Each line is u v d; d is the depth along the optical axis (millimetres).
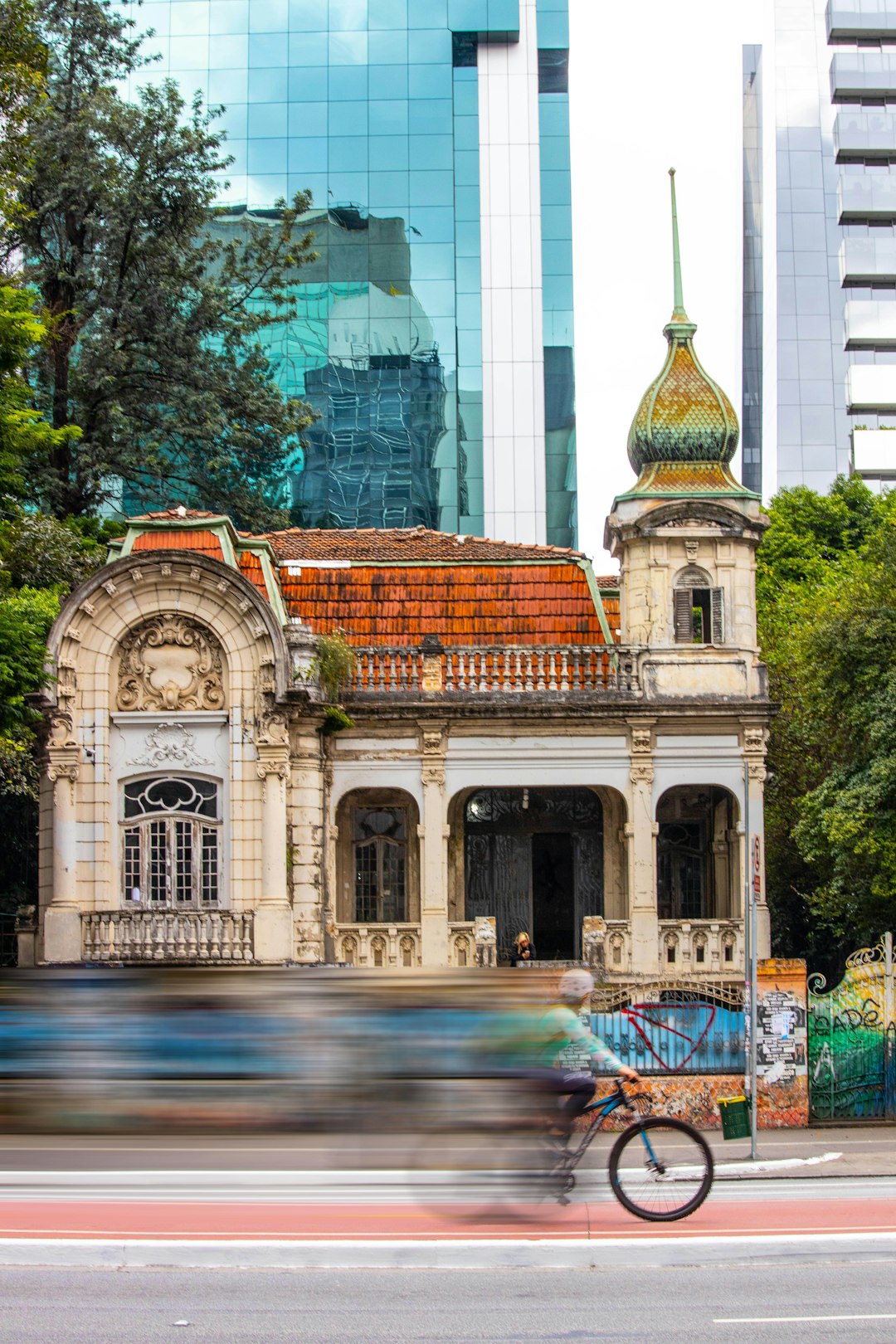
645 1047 29031
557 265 86625
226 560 38594
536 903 41812
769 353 101062
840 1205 19578
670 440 39844
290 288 85312
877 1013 29828
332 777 38562
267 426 56875
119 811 36219
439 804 38469
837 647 37656
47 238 55969
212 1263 15820
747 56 108875
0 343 32969
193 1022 17969
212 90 87625
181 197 54438
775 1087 28984
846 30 101188
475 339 85375
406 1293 14789
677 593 39250
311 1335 13320
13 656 34031
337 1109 17812
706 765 38719
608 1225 17469
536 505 84000
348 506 83750
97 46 55312
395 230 86188
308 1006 17922
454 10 87875
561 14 88312
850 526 66938
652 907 38062
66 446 53531
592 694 38406
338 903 40594
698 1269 15844
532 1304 14336
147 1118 18000
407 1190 17594
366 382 84812
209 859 36125
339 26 88000
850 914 40531
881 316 99312
